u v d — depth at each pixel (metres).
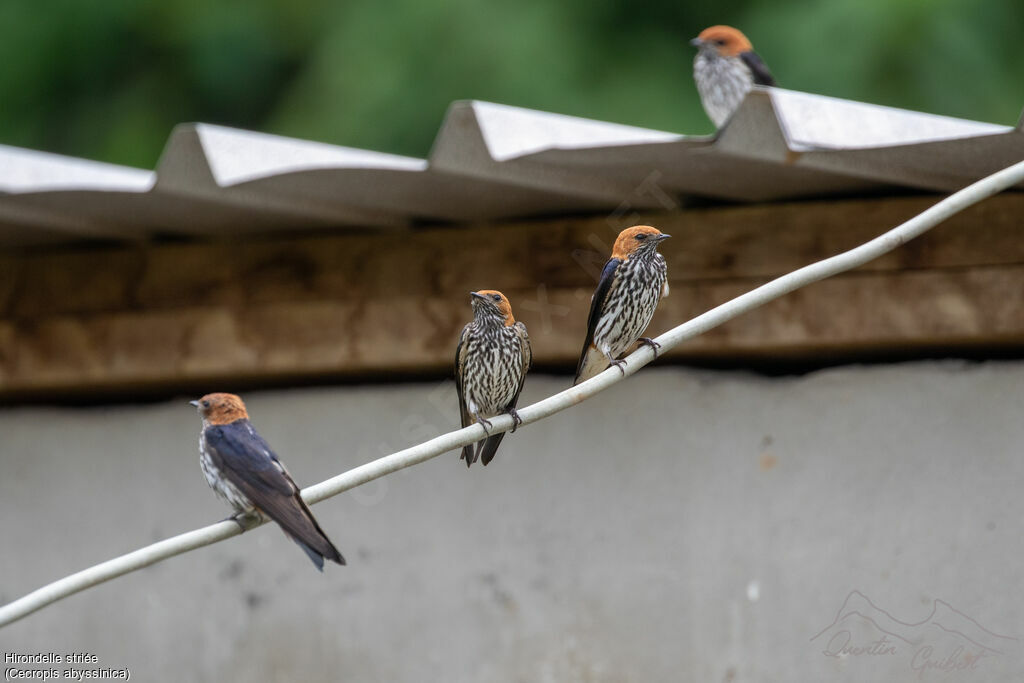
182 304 11.62
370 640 10.99
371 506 11.18
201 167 9.89
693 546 10.25
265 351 11.33
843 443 10.03
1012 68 22.25
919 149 8.82
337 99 23.64
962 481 9.70
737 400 10.35
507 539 10.74
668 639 10.20
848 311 9.88
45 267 12.05
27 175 11.55
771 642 9.93
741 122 8.84
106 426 12.16
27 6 26.14
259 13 25.44
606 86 23.08
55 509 12.20
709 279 10.33
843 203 10.03
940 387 9.87
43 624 11.97
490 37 22.97
